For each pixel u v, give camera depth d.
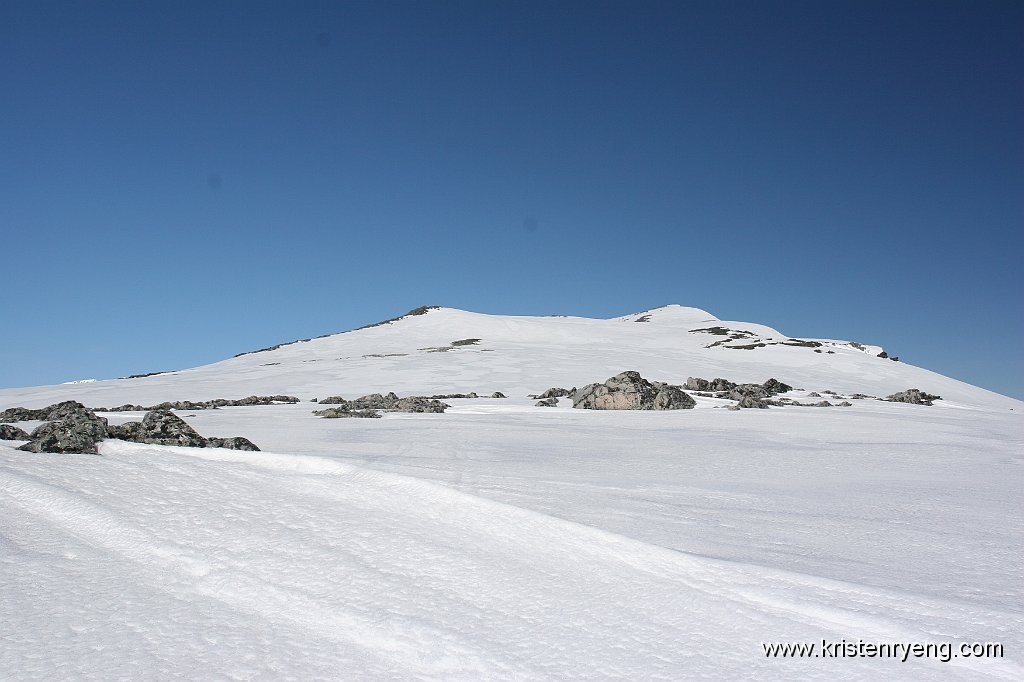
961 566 5.29
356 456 11.64
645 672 3.57
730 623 4.18
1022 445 14.91
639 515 6.79
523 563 5.15
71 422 9.16
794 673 3.57
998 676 3.56
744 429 17.62
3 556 4.83
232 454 8.63
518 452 12.74
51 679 3.28
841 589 4.65
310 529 5.69
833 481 9.75
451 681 3.46
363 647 3.83
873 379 51.59
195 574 4.78
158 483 6.90
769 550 5.65
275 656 3.66
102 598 4.29
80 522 5.66
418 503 6.53
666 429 17.59
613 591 4.65
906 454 13.07
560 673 3.55
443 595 4.51
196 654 3.63
